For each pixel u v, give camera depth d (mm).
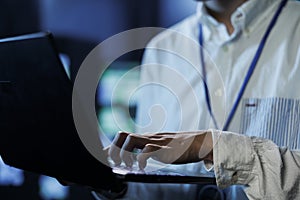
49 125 600
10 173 2020
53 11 2270
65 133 592
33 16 2273
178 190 919
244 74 1001
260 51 1003
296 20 1009
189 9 2236
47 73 558
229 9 1045
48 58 546
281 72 952
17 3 2256
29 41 544
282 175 678
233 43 1051
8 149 698
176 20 2260
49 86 567
